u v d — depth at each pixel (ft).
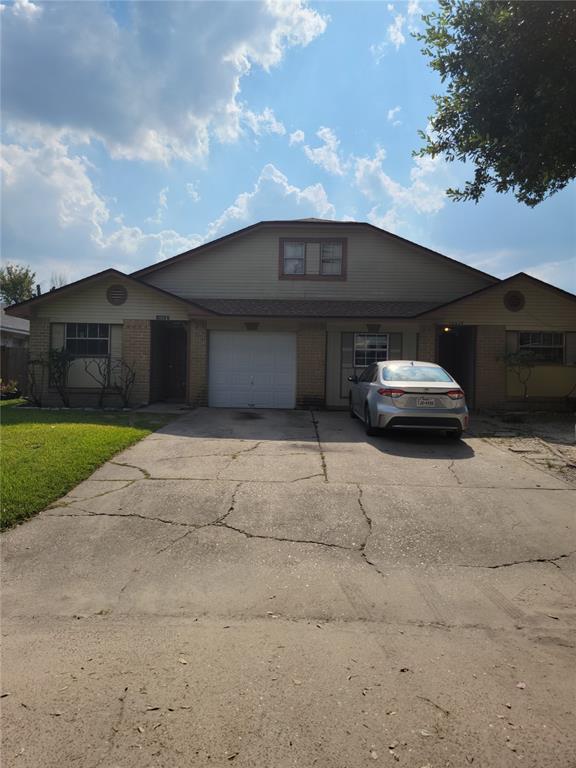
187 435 31.22
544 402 47.67
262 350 48.06
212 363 48.08
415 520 17.43
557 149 20.89
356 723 8.04
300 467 23.68
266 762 7.25
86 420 36.35
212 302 50.21
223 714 8.21
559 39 19.47
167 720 8.06
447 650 10.21
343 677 9.25
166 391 53.62
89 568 13.80
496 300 47.29
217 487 20.38
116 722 8.00
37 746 7.48
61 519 16.94
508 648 10.31
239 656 9.93
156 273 51.55
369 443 29.73
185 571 13.73
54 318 46.96
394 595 12.60
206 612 11.71
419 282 51.19
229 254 51.42
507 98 21.48
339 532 16.38
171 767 7.14
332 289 51.19
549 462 25.61
